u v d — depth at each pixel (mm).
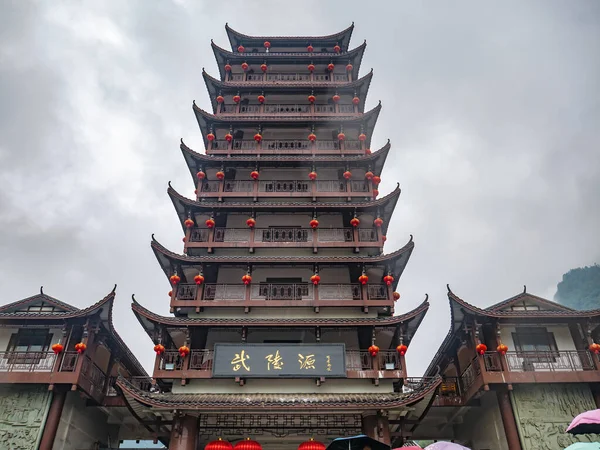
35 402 24625
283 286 27891
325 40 41594
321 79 39219
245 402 22953
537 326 27031
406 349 25453
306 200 31766
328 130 35438
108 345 28578
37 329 26734
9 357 25578
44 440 23703
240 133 35531
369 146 36125
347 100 37594
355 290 28047
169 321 25531
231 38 41938
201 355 25812
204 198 31641
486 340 26688
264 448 25688
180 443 23141
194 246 29250
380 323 25641
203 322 25672
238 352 25016
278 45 41938
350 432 24406
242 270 29203
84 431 27562
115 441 31141
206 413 24078
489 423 26984
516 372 24859
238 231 30469
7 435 23844
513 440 24062
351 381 25062
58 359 25047
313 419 24641
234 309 27312
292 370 24641
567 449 14812
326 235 30375
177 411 23406
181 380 24922
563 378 24672
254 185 32031
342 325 25891
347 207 30312
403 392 24812
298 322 25844
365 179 32594
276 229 30469
